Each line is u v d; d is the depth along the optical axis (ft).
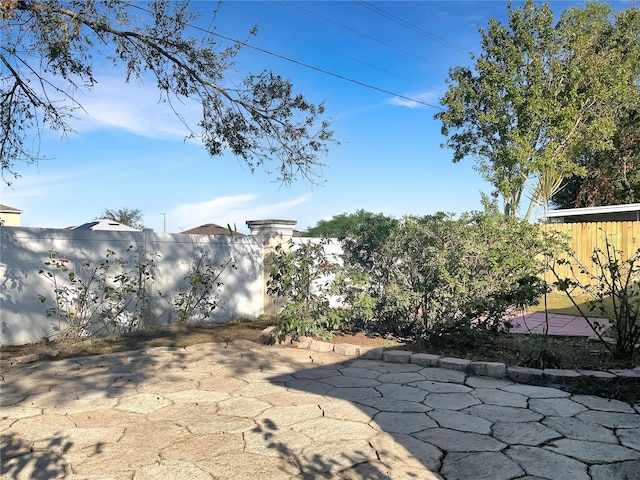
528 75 69.36
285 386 17.13
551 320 30.91
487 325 22.90
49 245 24.06
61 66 22.98
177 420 13.69
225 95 25.13
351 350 22.04
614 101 70.69
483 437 12.59
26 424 13.37
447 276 21.68
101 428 13.08
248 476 10.44
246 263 33.40
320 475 10.52
